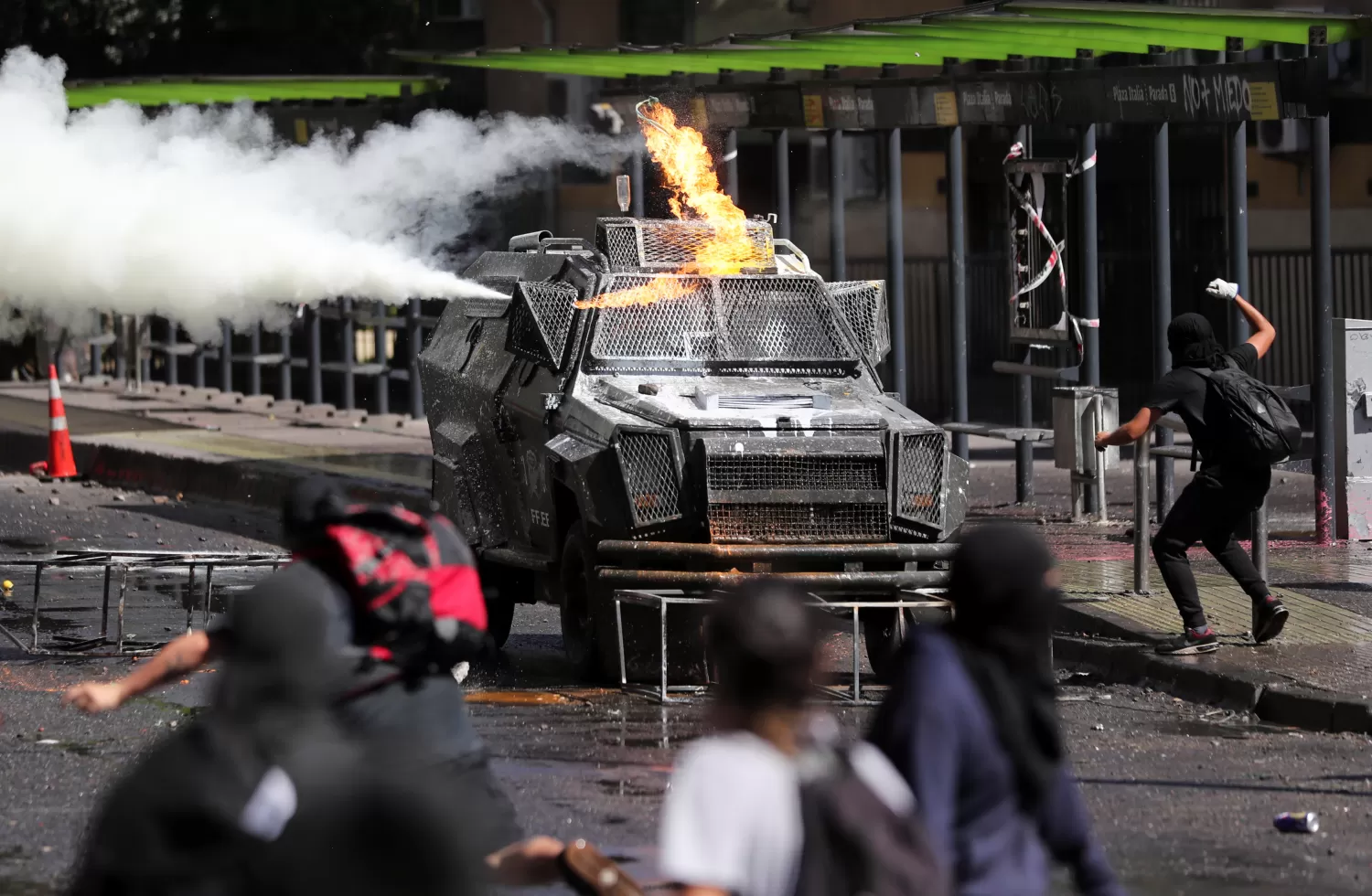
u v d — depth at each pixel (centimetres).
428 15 9288
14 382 9800
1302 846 2230
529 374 3600
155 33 9350
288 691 1469
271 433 7306
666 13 8812
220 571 4691
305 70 9675
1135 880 2086
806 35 5041
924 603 3131
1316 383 4472
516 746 2791
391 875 1123
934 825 1202
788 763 1088
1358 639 3334
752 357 3538
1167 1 6394
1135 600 3709
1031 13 4478
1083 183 5069
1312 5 6481
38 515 5731
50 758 2695
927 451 3275
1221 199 7362
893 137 5481
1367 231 7375
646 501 3195
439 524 1719
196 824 1285
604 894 1245
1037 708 1265
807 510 3203
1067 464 4847
